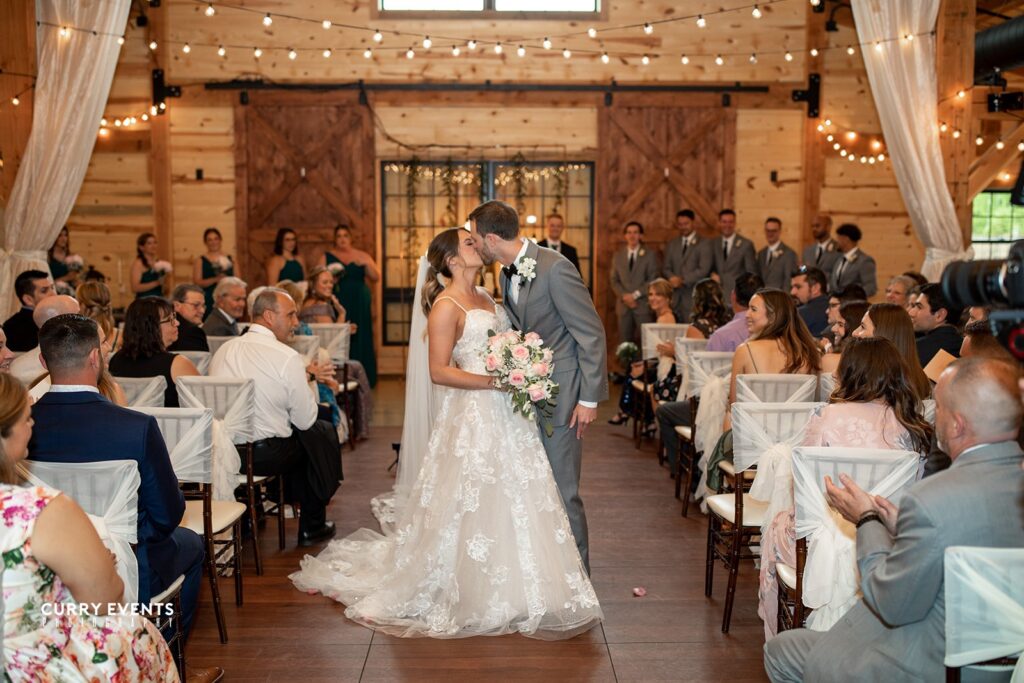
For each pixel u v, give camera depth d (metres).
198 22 10.29
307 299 7.75
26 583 1.97
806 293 6.46
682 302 9.90
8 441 2.02
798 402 3.79
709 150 10.59
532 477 3.63
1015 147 7.93
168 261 10.45
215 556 3.69
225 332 6.09
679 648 3.45
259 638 3.52
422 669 3.26
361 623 3.65
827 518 2.69
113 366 4.15
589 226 10.74
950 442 2.08
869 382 2.98
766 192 10.66
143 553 2.79
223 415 4.05
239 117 10.38
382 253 10.69
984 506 1.96
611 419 7.94
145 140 10.37
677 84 10.51
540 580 3.57
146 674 2.26
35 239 6.93
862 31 7.14
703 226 10.66
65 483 2.51
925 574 1.96
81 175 7.00
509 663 3.30
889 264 10.72
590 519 5.14
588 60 10.48
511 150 10.56
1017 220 11.20
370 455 6.69
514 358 3.47
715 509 3.83
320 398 6.01
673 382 6.23
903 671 2.07
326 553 4.38
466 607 3.57
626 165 10.59
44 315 3.99
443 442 3.75
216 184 10.45
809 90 10.48
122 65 10.29
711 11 10.43
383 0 10.42
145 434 2.73
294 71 10.39
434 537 3.65
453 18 10.40
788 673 2.48
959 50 7.08
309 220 10.52
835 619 2.65
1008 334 1.63
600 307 10.71
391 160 10.50
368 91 10.43
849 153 10.54
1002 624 1.81
